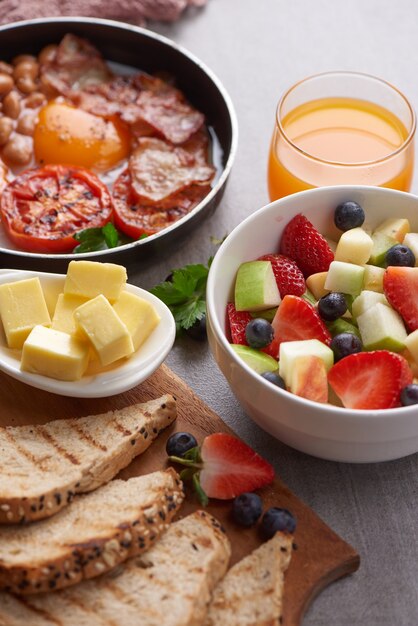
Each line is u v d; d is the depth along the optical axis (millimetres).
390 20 938
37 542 634
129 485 664
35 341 677
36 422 696
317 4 946
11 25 865
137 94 862
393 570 662
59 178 812
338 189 711
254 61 912
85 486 658
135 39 869
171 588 620
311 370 651
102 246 776
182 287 744
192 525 647
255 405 657
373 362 648
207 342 754
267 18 941
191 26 935
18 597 623
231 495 665
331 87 782
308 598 640
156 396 708
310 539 653
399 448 657
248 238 706
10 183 807
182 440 680
